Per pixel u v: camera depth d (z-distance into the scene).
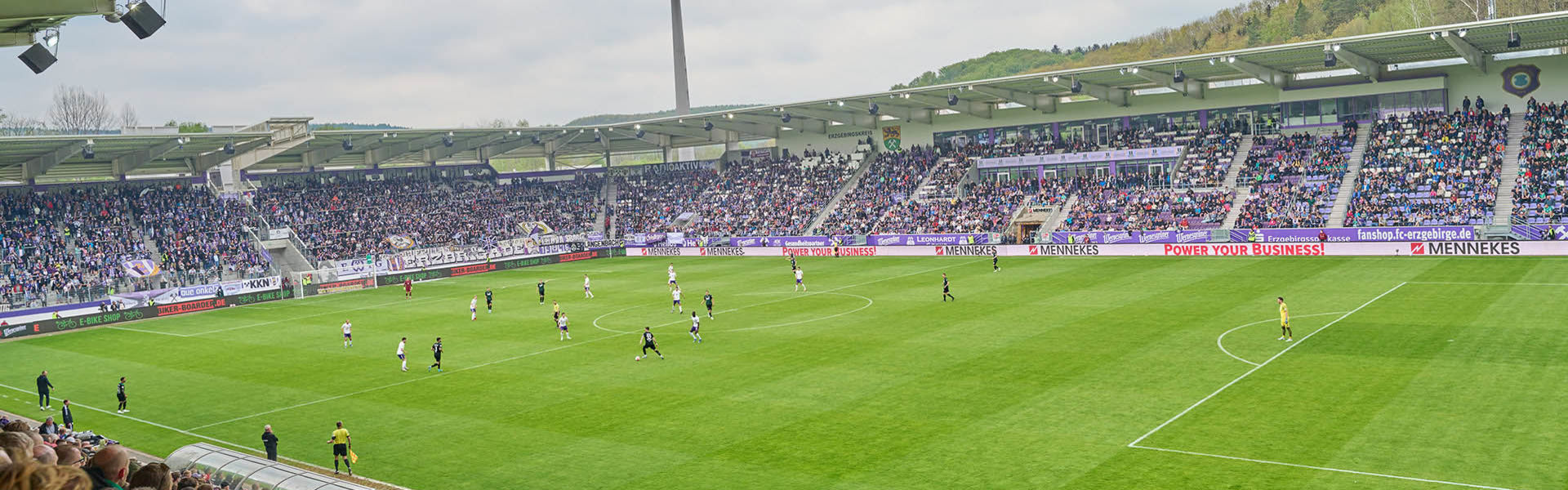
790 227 102.38
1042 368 40.06
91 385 48.50
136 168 95.38
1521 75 80.25
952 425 32.72
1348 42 73.44
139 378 49.41
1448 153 78.81
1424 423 29.61
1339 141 85.31
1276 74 88.31
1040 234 85.44
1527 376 34.00
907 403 35.84
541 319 61.38
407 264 94.56
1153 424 31.42
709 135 122.19
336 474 29.97
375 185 111.75
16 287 77.06
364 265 90.44
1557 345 38.19
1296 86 88.88
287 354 53.53
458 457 32.41
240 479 22.73
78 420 41.28
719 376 42.03
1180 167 91.75
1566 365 35.06
